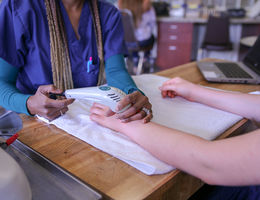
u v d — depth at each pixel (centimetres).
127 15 314
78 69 91
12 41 79
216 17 344
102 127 68
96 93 63
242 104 74
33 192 45
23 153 57
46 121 71
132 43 337
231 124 70
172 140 53
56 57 85
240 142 45
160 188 47
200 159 47
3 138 59
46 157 56
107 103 62
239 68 120
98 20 90
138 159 54
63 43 86
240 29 373
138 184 48
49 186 46
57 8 83
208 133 64
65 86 90
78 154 57
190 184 56
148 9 326
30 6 79
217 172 45
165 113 75
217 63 130
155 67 413
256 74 110
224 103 76
